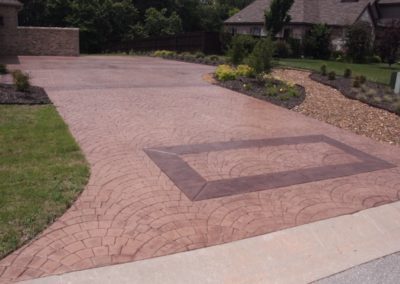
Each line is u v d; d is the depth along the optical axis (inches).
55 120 261.9
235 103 359.9
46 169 181.9
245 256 128.0
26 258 118.8
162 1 1723.7
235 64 524.1
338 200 172.6
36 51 764.6
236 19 1261.1
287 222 150.6
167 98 364.2
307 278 120.2
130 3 1529.3
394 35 762.8
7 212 141.7
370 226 153.1
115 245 128.3
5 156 194.7
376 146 259.8
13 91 333.1
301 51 946.7
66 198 155.1
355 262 130.0
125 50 1210.6
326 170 207.2
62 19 1385.3
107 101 336.2
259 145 243.0
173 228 141.0
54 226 136.7
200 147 231.3
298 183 187.9
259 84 440.8
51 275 112.0
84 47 1396.4
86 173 180.7
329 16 1093.8
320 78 494.3
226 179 186.9
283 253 131.5
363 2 1083.3
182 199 163.5
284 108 351.9
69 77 460.4
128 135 245.3
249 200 167.0
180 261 122.7
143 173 187.5
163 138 243.8
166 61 726.5
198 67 622.8
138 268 117.7
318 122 311.7
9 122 250.4
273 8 852.0
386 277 123.1
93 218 143.7
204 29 1865.2
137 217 146.8
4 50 740.7
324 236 143.6
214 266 121.7
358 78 449.1
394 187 190.2
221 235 138.6
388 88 436.1
